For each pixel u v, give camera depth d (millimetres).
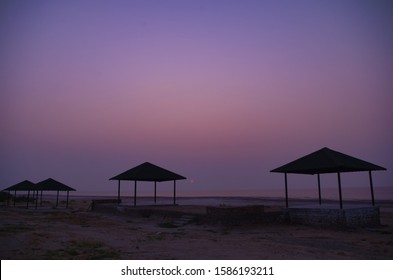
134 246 13742
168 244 14266
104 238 15727
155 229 19500
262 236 16641
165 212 24328
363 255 12258
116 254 12062
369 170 20734
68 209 37062
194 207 27844
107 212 30828
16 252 12266
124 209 28266
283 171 21297
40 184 38688
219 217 20078
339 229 18688
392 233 17609
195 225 20828
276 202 57094
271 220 20844
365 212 19797
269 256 11906
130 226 21094
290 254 12297
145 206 29031
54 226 20391
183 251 12766
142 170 29609
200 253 12383
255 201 63938
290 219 21312
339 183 19688
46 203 51750
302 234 17312
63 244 14000
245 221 20234
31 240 14602
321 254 12359
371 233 17672
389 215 28562
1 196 55688
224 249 13180
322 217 19688
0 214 29203
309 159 20906
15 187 39031
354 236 16703
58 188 38875
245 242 14875
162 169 30719
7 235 15750
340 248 13609
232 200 71000
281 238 16062
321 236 16641
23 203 51156
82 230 18609
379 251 13047
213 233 17719
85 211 33531
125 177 28750
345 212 18797
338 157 20109
